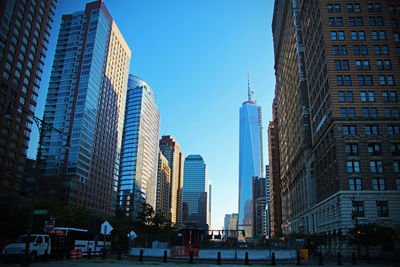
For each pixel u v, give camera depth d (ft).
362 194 196.34
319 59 248.73
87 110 491.72
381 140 205.26
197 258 145.69
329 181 225.97
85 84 497.46
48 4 364.38
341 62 222.28
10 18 305.32
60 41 535.60
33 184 97.50
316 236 235.40
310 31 277.64
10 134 302.04
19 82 316.19
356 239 174.70
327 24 231.09
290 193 404.98
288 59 401.49
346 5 233.55
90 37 524.11
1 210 195.72
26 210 197.57
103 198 526.98
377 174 199.82
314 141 273.13
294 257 155.02
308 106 313.32
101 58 545.03
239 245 188.24
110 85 579.48
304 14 301.63
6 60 300.20
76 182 448.65
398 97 212.64
